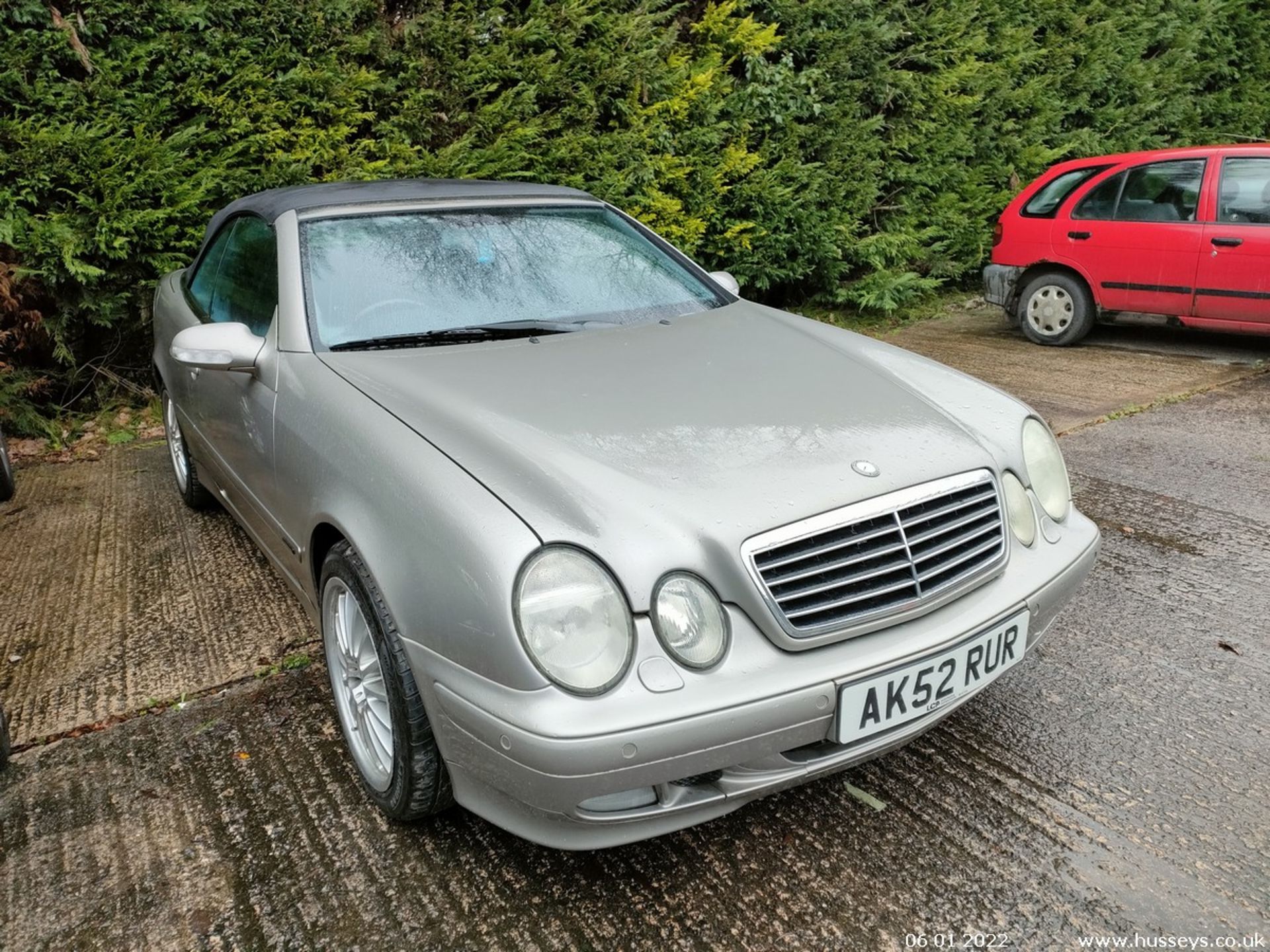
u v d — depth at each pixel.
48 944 1.91
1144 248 6.33
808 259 7.35
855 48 7.02
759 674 1.77
